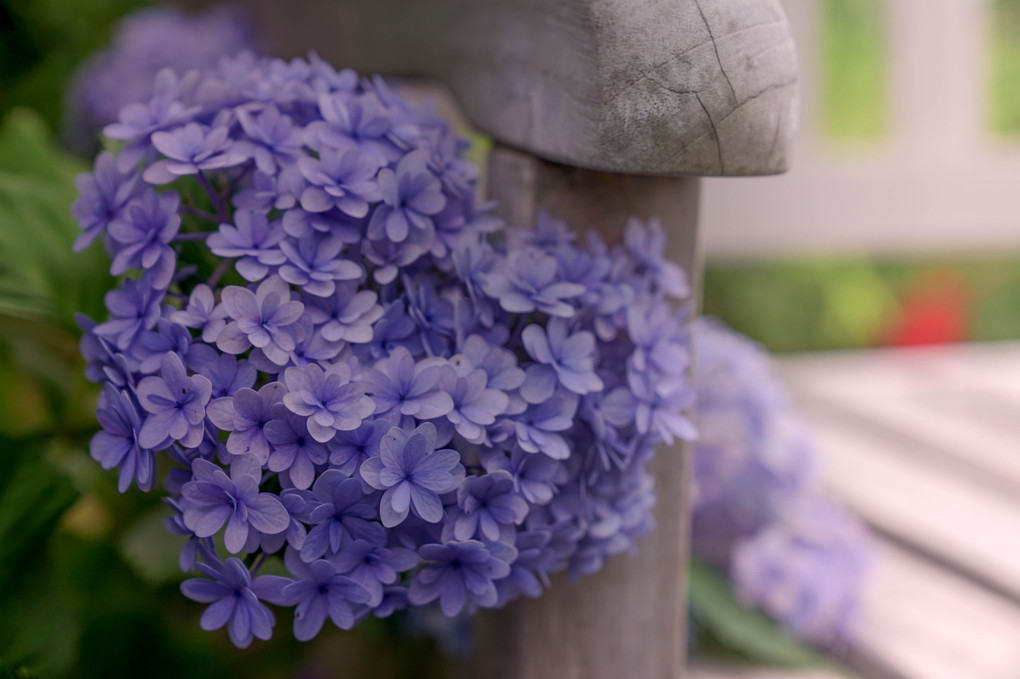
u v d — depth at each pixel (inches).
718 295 124.3
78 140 65.1
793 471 41.4
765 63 28.3
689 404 29.8
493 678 33.1
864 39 79.5
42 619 34.5
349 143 29.2
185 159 28.8
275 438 27.5
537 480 28.6
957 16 66.7
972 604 39.5
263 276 28.1
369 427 27.5
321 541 27.4
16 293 35.0
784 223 68.0
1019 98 87.4
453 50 33.6
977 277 130.7
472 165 30.3
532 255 29.2
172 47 61.0
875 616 38.5
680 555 32.7
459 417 27.7
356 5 39.5
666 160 28.4
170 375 27.6
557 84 29.5
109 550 38.6
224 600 27.8
